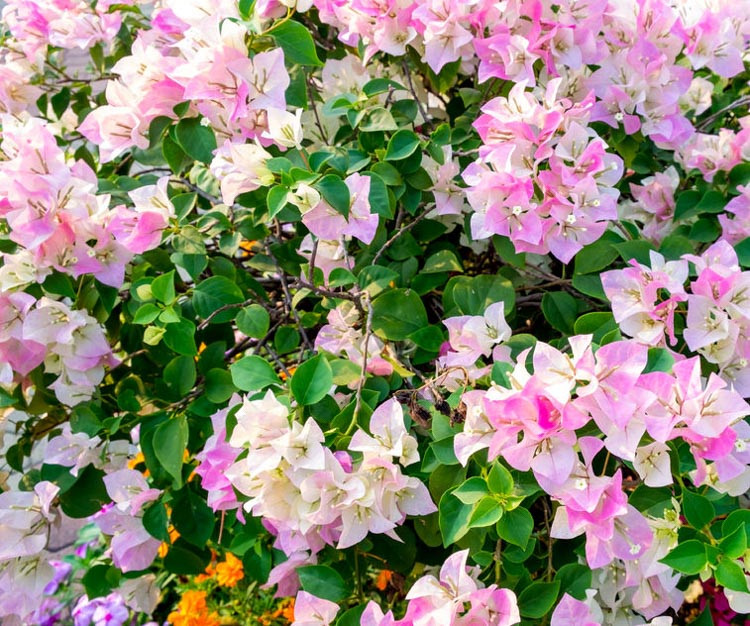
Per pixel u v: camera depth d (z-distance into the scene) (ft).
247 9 2.43
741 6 3.08
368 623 2.04
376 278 2.55
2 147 2.47
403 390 2.31
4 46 3.34
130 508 2.54
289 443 2.00
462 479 2.16
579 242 2.40
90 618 3.95
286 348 2.61
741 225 2.72
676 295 2.16
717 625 3.54
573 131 2.37
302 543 2.12
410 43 2.78
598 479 1.92
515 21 2.62
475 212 2.57
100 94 3.49
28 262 2.49
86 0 3.24
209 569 4.04
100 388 2.86
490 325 2.36
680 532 2.05
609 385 1.90
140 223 2.50
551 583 2.10
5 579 2.56
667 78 2.71
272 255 2.72
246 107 2.38
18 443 2.86
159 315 2.42
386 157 2.59
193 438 2.64
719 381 1.88
